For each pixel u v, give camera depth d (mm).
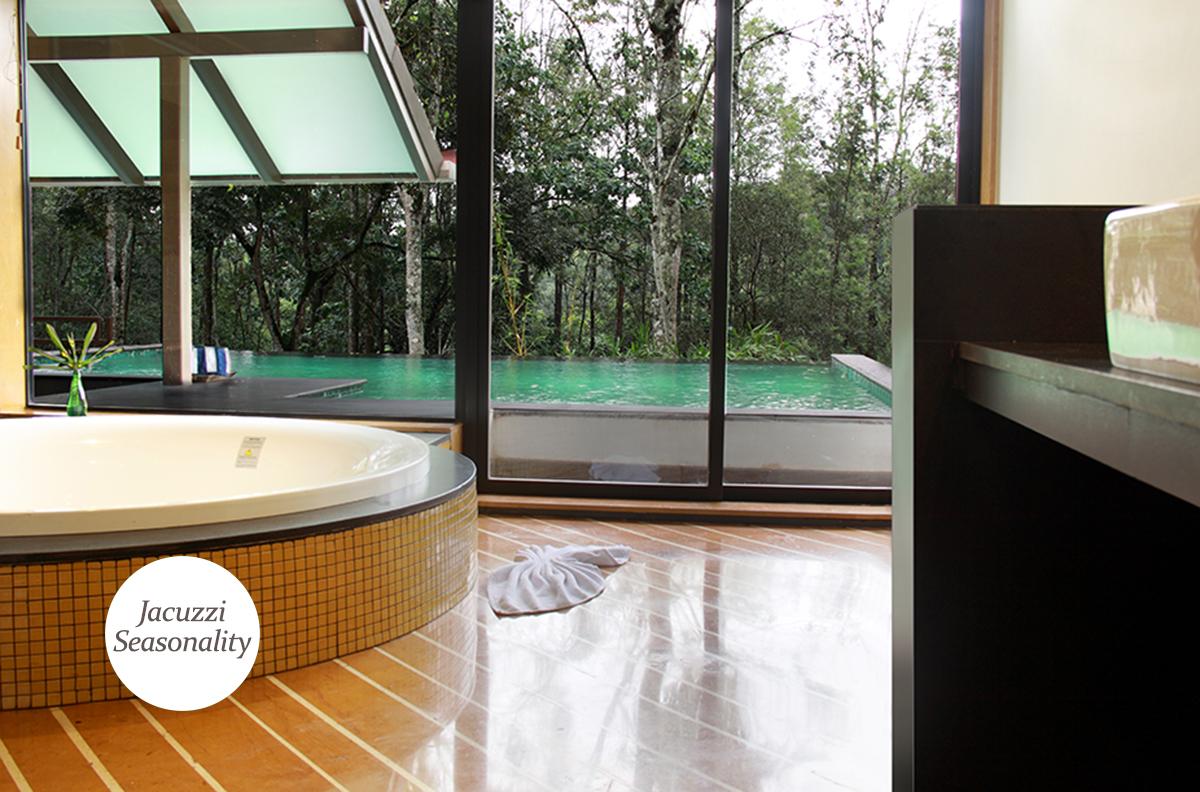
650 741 1831
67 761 1708
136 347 5512
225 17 4871
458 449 4047
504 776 1677
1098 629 1127
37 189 5480
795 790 1648
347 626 2266
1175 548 1113
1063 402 753
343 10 4816
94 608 1957
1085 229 1039
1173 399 549
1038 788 1145
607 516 3885
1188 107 2363
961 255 1062
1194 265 595
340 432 3156
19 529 2018
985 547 1119
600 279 4844
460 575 2721
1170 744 1127
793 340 4734
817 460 4734
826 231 4727
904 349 1132
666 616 2613
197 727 1859
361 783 1638
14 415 4285
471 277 4043
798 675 2186
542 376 4789
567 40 4871
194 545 2020
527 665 2227
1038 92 3361
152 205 5441
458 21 3951
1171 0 2441
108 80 5199
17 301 4492
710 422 3943
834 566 3160
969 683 1135
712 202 3883
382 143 5344
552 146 4891
